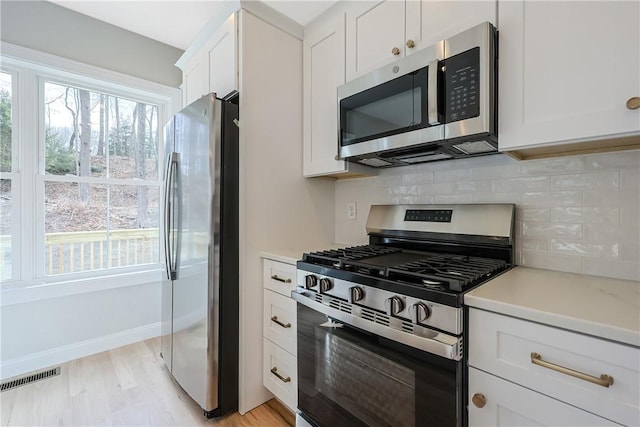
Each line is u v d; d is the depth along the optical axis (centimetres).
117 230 252
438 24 123
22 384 189
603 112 86
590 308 76
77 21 222
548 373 74
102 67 232
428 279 97
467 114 108
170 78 268
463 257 136
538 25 98
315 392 133
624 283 101
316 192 203
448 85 113
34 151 214
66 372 203
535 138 98
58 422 155
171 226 186
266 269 170
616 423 65
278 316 163
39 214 217
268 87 176
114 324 241
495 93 107
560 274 114
